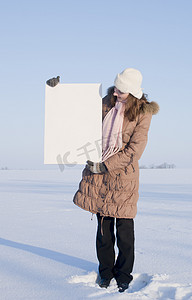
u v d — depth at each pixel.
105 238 2.37
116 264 2.35
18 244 3.44
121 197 2.29
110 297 1.97
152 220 5.34
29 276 2.34
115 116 2.29
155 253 3.11
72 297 1.95
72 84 2.28
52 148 2.26
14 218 5.48
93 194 2.34
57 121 2.27
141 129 2.25
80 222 5.07
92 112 2.26
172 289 2.19
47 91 2.29
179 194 10.54
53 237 3.86
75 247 3.34
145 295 2.10
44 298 1.93
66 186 14.64
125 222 2.33
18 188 13.32
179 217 5.68
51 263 2.71
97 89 2.27
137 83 2.22
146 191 11.80
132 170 2.30
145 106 2.25
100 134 2.25
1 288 2.08
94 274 2.43
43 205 7.45
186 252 3.16
